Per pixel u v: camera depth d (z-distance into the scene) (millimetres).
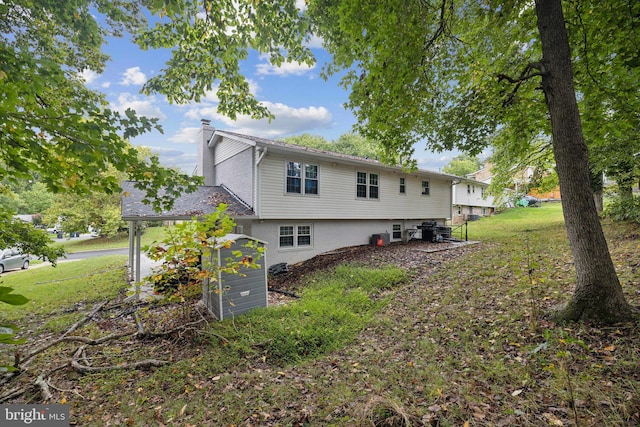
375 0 3842
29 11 4324
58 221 22875
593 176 12141
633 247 6473
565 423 2104
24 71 2543
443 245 12109
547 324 3625
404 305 5520
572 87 3670
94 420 2789
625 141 8031
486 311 4520
